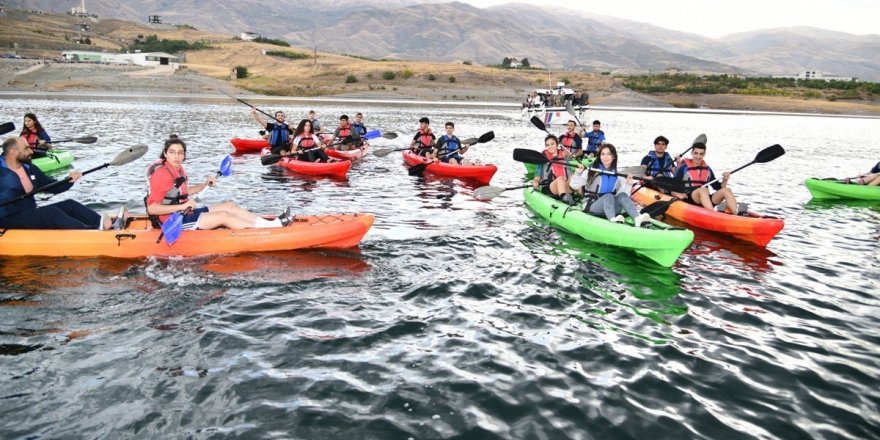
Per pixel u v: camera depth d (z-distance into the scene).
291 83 74.44
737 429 3.90
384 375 4.46
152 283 6.14
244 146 17.89
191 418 3.82
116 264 6.63
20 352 4.60
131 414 3.84
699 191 9.69
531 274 6.95
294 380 4.34
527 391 4.29
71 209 7.32
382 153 14.58
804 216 10.99
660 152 10.77
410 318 5.54
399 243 8.00
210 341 4.89
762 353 5.05
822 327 5.67
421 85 76.75
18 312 5.34
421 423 3.85
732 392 4.38
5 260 6.63
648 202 10.58
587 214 8.80
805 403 4.25
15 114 29.11
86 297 5.72
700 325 5.64
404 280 6.55
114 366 4.44
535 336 5.25
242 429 3.71
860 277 7.28
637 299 6.29
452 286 6.43
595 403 4.16
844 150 27.20
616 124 41.19
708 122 47.44
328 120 33.41
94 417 3.79
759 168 19.12
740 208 9.25
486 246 8.06
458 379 4.43
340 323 5.36
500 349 4.96
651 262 7.61
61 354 4.59
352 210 10.12
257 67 98.06
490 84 81.62
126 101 43.97
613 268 7.30
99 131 21.84
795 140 32.34
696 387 4.43
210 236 6.98
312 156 14.59
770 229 8.28
